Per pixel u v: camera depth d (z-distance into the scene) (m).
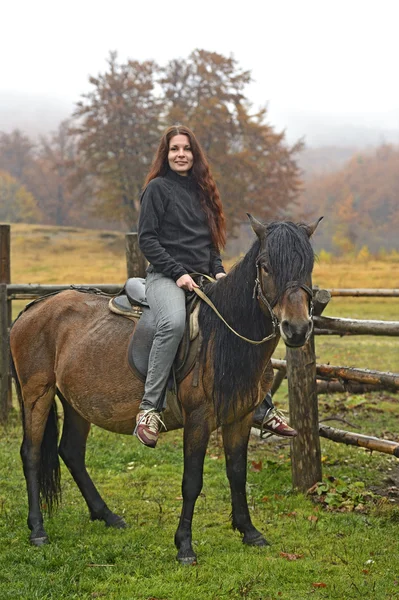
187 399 3.77
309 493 5.06
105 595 3.42
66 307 4.43
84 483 4.57
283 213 53.53
